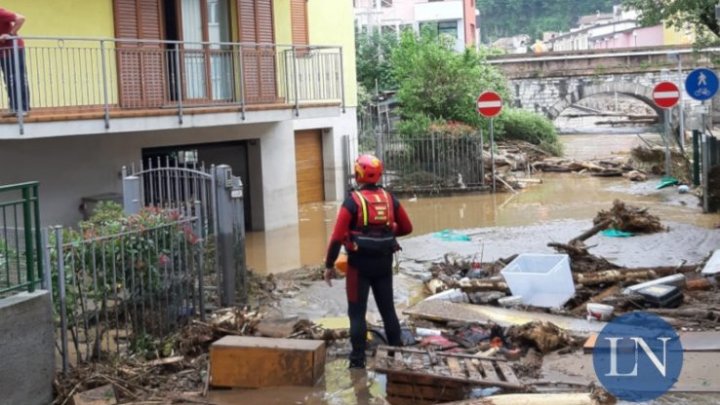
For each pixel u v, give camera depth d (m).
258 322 9.23
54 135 13.12
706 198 18.08
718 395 6.88
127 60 15.16
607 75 42.88
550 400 6.59
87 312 8.45
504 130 31.97
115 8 15.11
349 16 24.03
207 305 10.38
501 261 12.41
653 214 18.11
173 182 11.34
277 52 18.06
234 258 10.73
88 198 14.77
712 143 18.03
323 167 23.64
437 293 10.82
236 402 7.35
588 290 10.70
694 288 10.46
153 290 9.05
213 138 17.36
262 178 18.52
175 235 9.42
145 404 7.30
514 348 8.27
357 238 8.09
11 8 13.64
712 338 8.21
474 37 69.62
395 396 7.22
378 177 8.30
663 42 69.06
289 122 19.30
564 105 43.44
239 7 17.34
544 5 116.25
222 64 17.02
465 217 19.08
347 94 24.00
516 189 23.91
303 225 19.31
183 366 8.30
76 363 8.21
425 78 28.27
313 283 12.18
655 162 25.86
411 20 62.12
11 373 7.14
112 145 15.38
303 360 7.62
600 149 36.62
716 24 22.22
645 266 12.68
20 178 13.95
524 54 43.22
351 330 8.14
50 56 14.12
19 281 7.52
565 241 15.11
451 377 7.07
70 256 8.16
